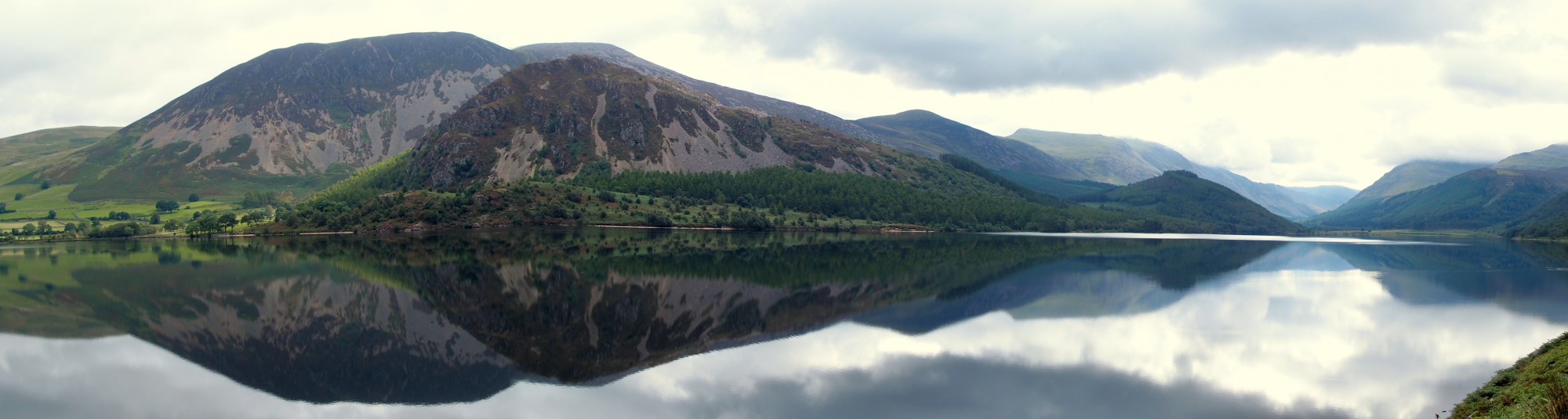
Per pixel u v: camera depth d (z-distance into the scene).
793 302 109.31
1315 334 88.00
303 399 64.94
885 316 98.81
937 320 95.56
